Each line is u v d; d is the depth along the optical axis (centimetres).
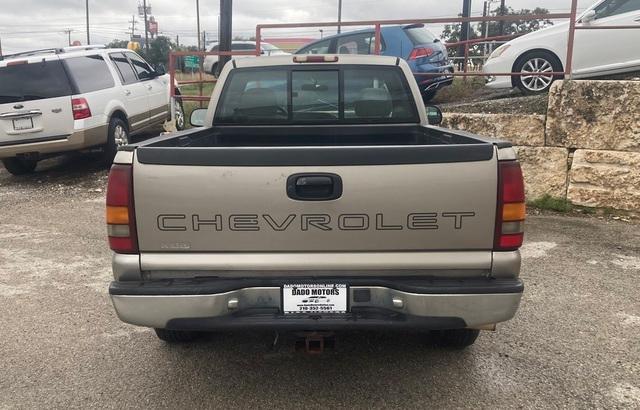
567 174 707
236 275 276
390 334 385
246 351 363
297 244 270
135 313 271
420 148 263
